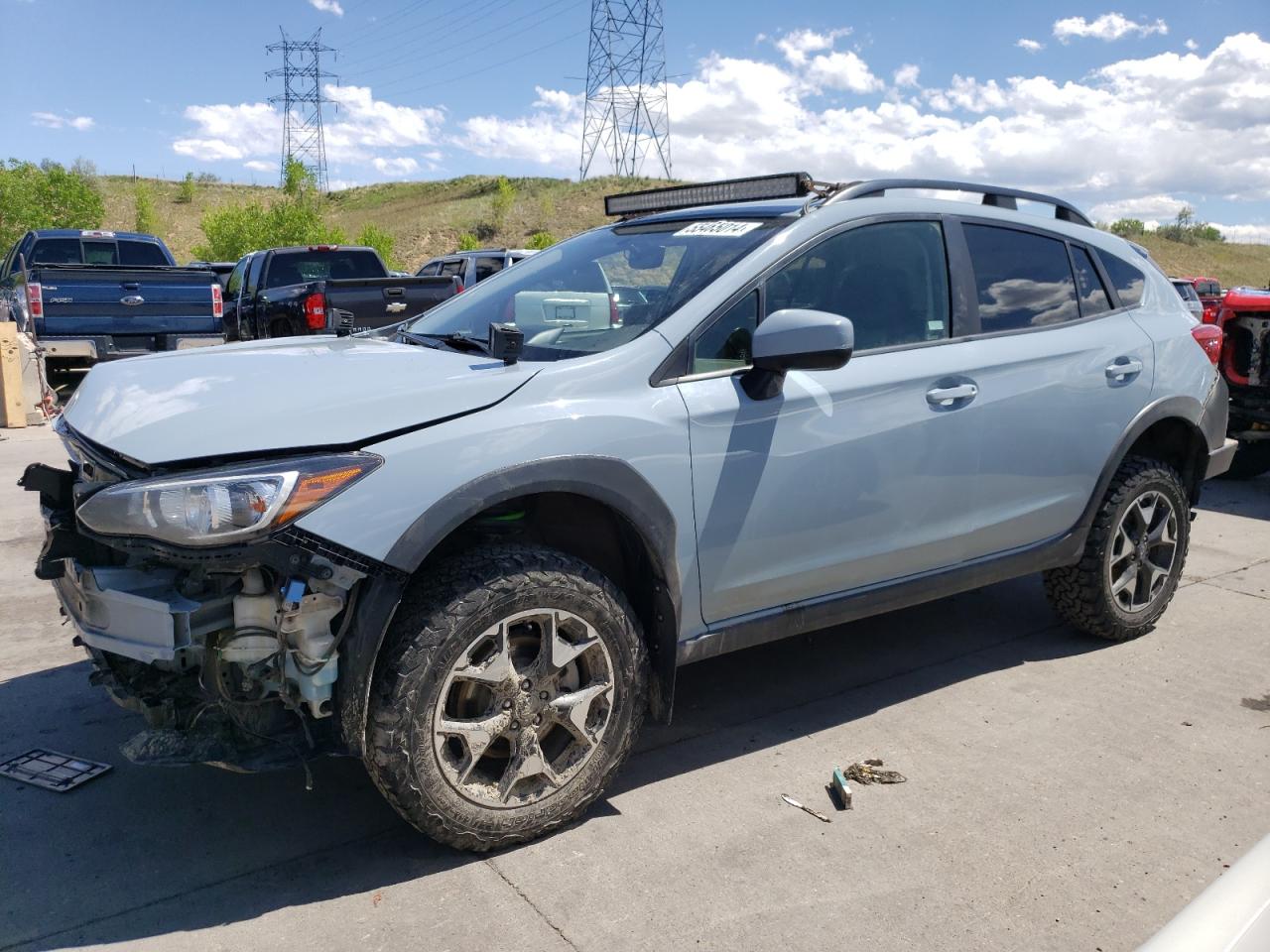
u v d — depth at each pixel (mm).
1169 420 4477
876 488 3428
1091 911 2541
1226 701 3842
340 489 2453
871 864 2750
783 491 3205
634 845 2850
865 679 4070
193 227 76375
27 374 10414
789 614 3348
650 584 3043
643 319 3162
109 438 2621
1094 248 4324
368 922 2506
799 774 3277
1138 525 4375
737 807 3061
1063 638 4555
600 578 2848
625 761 3107
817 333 2914
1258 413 7555
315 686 2512
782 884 2660
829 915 2527
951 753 3418
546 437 2746
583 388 2891
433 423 2656
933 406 3535
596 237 4020
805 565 3334
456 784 2676
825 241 3418
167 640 2447
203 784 3219
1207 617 4844
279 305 12008
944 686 4000
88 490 2506
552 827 2863
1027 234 4059
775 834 2904
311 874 2721
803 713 3752
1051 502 3992
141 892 2643
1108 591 4273
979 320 3775
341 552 2445
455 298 4066
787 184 3637
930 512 3605
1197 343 4500
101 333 11391
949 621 4777
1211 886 1360
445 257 18688
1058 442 3939
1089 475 4094
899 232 3633
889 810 3035
